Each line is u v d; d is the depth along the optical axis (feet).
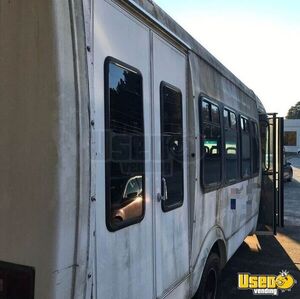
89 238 6.50
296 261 23.73
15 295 6.04
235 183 18.01
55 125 5.89
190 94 12.23
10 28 6.09
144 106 9.29
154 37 9.87
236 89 18.76
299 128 187.62
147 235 9.29
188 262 11.89
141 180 9.07
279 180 25.35
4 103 6.11
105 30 7.75
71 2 6.20
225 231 16.10
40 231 5.92
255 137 23.50
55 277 5.90
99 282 7.38
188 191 12.05
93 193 6.62
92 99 6.58
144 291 9.09
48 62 5.91
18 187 6.03
